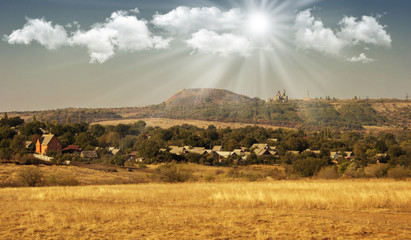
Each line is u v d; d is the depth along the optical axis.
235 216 19.55
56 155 91.44
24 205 25.31
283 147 137.75
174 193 31.91
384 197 24.97
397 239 14.12
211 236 15.12
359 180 55.72
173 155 107.81
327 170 64.06
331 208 22.59
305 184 42.38
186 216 19.66
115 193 32.38
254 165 108.81
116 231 16.30
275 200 24.70
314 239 14.40
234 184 45.38
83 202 27.61
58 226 17.34
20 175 47.19
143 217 19.62
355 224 16.89
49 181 48.00
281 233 15.41
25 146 107.88
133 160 108.25
